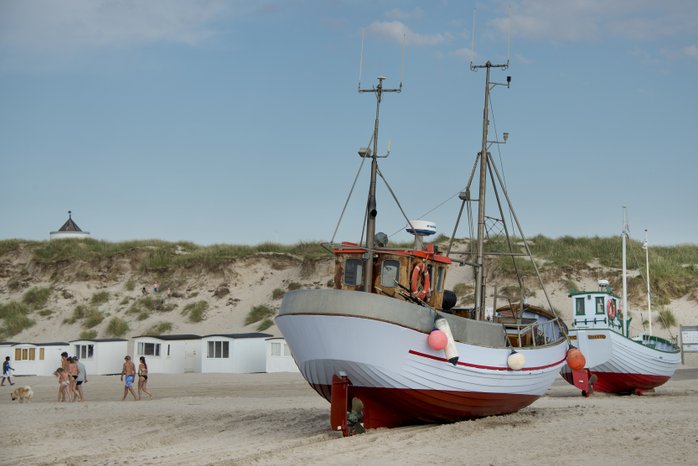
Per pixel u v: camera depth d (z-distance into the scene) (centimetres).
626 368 3070
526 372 2028
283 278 7262
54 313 7256
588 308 3241
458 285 6462
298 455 1602
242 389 3972
